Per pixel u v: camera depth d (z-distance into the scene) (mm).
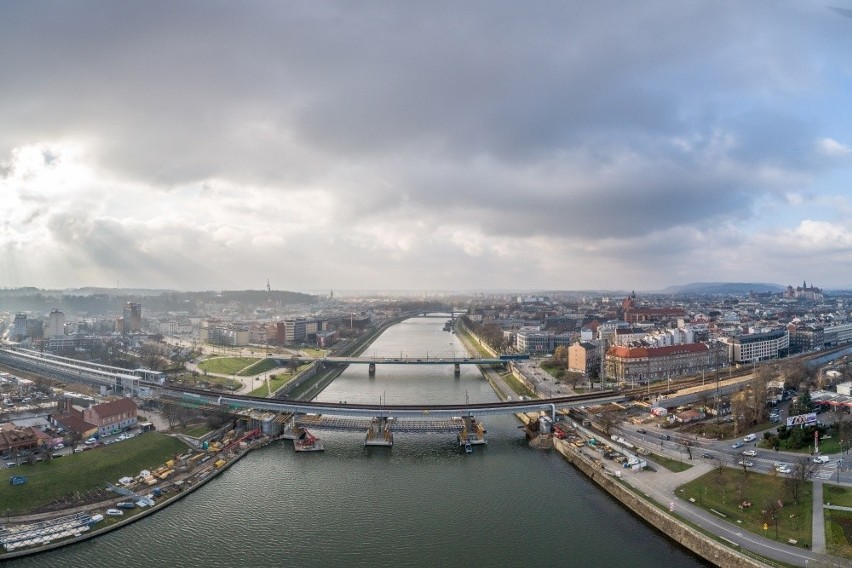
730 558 192500
